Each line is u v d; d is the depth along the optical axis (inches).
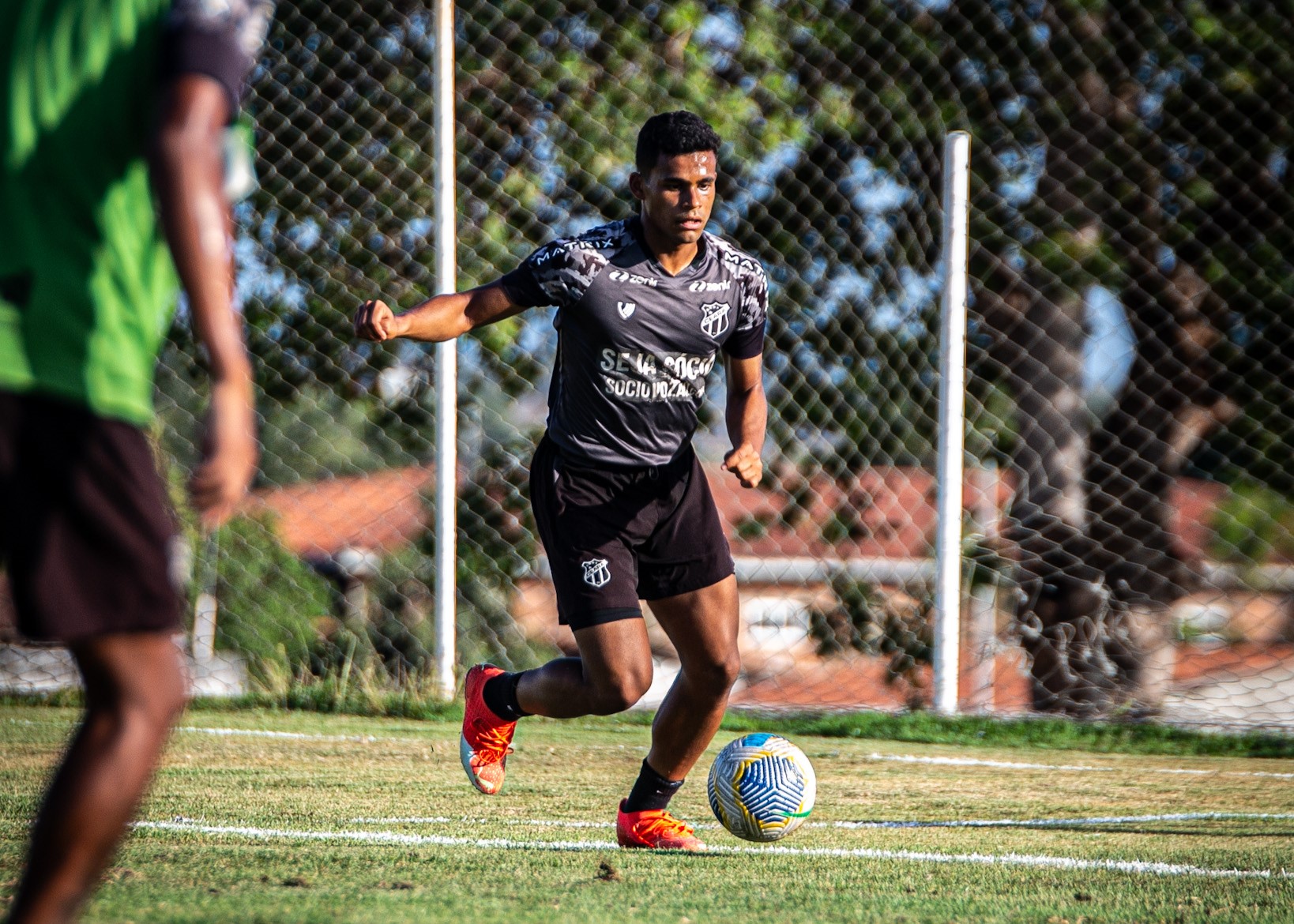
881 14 1198.3
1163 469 1290.6
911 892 384.2
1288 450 1304.1
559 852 443.2
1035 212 1248.2
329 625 1243.2
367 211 1161.4
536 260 458.3
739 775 457.4
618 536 458.6
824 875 410.0
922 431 1172.5
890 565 1176.8
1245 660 1231.5
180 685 240.1
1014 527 1186.6
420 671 982.4
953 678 906.7
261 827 481.4
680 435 470.3
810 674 1242.6
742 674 1264.8
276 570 1213.7
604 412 460.4
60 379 223.5
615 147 1160.8
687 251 466.0
